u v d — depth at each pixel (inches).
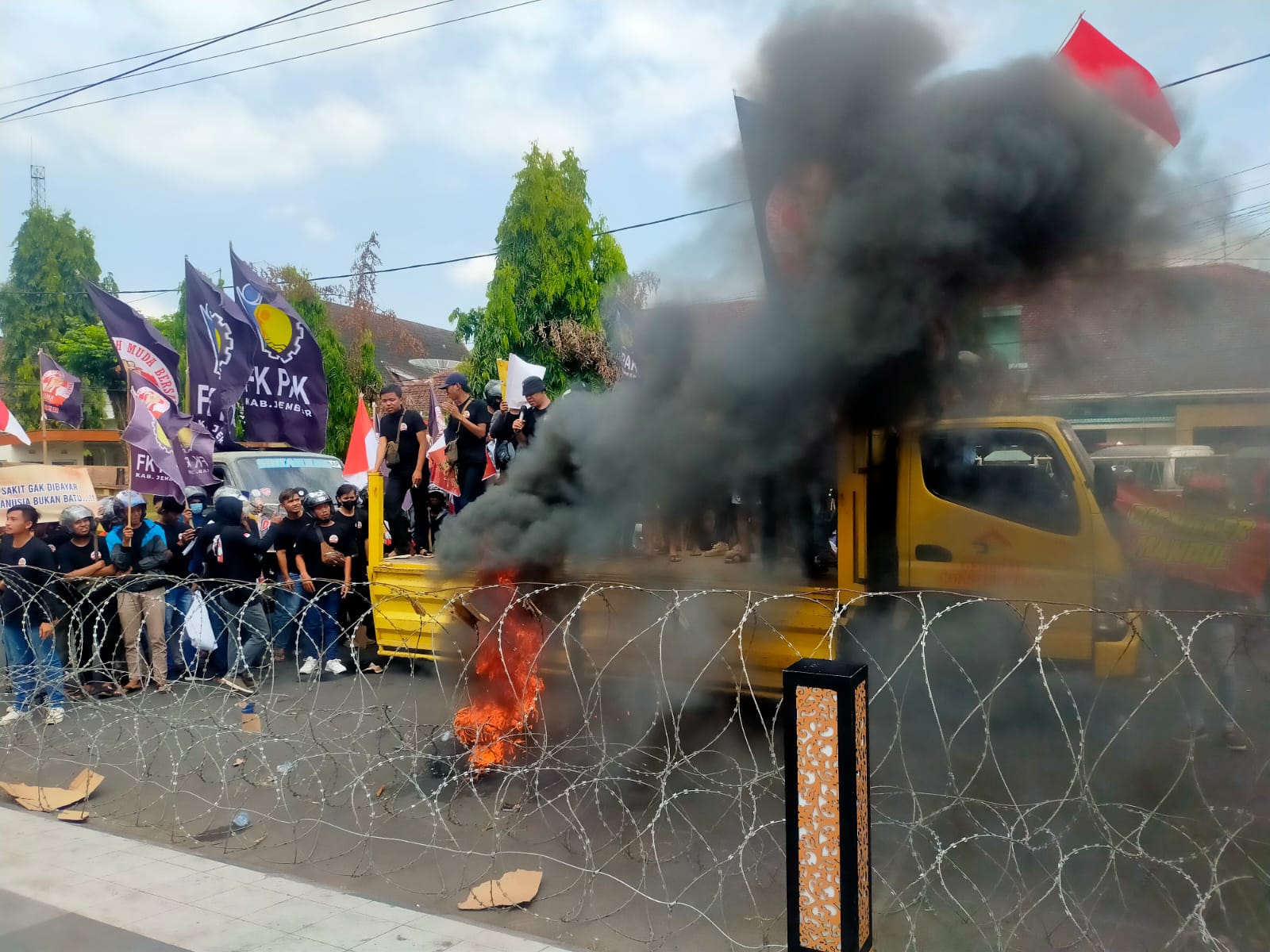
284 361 461.4
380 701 277.6
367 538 331.9
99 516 350.3
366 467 414.0
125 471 500.4
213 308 428.8
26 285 1355.8
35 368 1320.1
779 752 217.8
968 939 137.6
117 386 1301.7
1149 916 143.6
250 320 448.8
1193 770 150.3
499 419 312.5
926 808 185.8
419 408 826.8
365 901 153.9
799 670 109.7
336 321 899.4
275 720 257.8
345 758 230.1
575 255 683.4
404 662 328.8
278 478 433.1
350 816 196.1
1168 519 214.4
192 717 236.2
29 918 147.6
